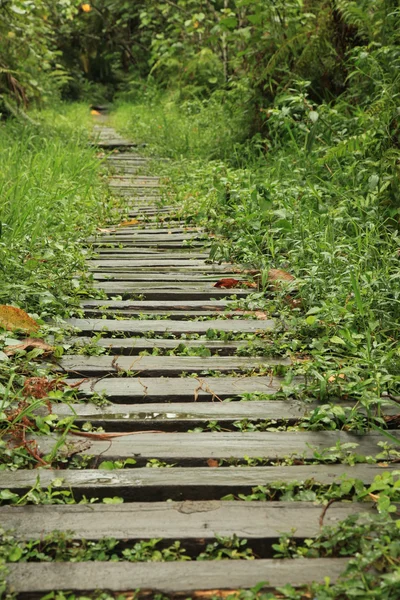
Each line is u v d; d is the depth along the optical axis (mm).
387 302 4383
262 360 3918
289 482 2713
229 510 2559
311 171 7449
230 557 2332
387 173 6305
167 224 7324
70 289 4828
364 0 9062
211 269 5570
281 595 2148
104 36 30906
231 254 5879
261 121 10688
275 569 2248
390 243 5215
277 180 7203
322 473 2805
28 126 12430
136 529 2445
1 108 13328
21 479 2748
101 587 2170
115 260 5895
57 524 2473
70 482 2723
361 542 2318
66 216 6598
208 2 16844
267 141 9516
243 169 9047
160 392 3482
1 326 3965
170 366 3791
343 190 6641
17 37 12836
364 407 3355
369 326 4008
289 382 3428
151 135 14789
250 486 2717
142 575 2223
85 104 25766
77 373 3695
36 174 7598
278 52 9711
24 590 2156
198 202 7770
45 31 13961
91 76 31938
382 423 3188
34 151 10289
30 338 3861
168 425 3195
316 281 4586
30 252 5230
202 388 3549
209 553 2354
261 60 10594
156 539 2379
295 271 5059
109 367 3760
